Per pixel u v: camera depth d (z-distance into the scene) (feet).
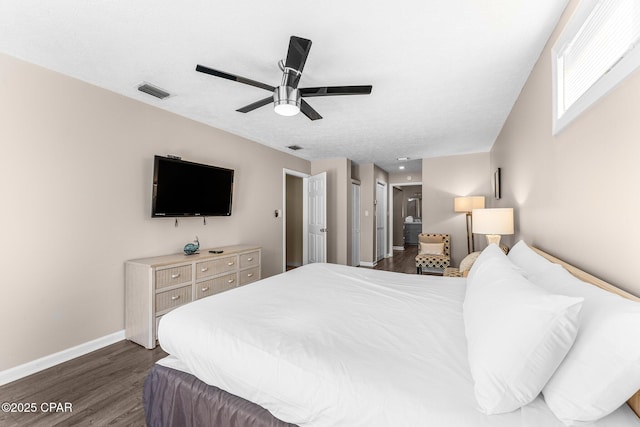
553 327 2.58
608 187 3.76
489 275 4.34
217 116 10.56
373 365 3.23
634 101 3.19
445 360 3.35
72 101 7.48
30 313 6.72
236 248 11.60
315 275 7.69
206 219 11.43
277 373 3.37
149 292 7.87
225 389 3.83
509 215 8.27
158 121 9.59
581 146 4.52
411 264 21.04
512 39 5.88
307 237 18.39
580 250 4.59
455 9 5.01
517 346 2.64
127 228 8.70
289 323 4.41
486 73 7.28
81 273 7.63
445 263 15.31
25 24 5.45
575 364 2.55
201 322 4.35
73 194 7.48
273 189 15.33
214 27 5.54
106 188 8.18
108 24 5.47
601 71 4.05
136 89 8.34
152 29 5.61
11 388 6.07
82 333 7.61
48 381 6.32
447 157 17.17
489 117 10.50
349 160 18.44
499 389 2.56
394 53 6.39
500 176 11.94
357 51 6.31
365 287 6.61
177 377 4.38
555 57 5.42
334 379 3.06
